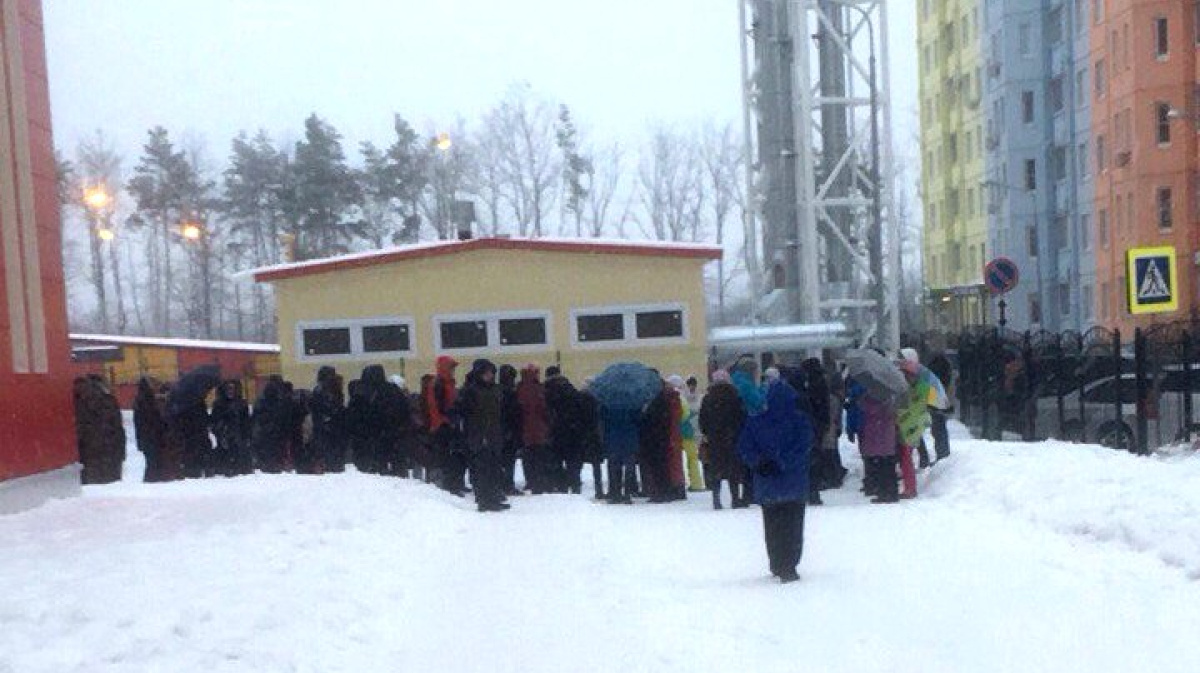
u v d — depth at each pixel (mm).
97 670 6262
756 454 11039
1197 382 20812
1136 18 52562
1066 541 12148
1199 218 51625
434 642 8477
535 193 86750
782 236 34688
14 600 7695
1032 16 65875
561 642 8477
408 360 29188
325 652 7656
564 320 29016
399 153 83312
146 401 20188
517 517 16250
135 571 9281
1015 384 24953
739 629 8867
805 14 33688
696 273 29000
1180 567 10414
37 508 13523
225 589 8758
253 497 14742
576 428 20406
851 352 17531
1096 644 8070
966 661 7762
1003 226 67875
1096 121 58156
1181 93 51719
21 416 13906
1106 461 15320
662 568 12016
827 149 35281
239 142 86438
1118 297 55531
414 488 17641
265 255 85438
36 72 15219
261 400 20516
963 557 11766
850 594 10164
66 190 86812
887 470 17109
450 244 29125
